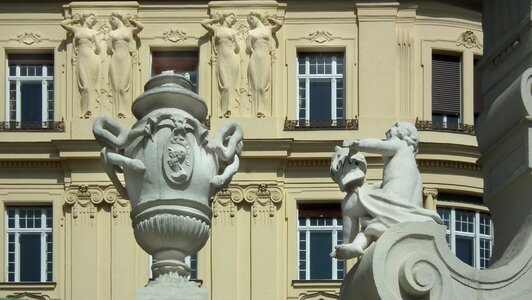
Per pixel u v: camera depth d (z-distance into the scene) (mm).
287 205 44031
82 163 44094
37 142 44125
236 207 43906
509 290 17594
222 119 44625
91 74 44812
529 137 18156
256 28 44938
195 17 45125
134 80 44875
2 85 44812
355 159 17781
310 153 44188
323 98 44906
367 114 44719
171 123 18266
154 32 45062
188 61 45094
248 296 43562
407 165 17875
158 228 18094
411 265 17188
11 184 44156
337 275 43781
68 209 44031
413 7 45125
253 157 44031
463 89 44906
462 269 17469
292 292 43594
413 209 17562
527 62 18562
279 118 44625
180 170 18156
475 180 44281
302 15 45219
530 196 18203
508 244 18469
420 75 44938
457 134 44312
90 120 44531
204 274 43594
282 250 43844
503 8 19125
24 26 45125
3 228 44000
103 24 45062
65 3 45281
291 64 45000
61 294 43594
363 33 45125
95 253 43719
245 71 44875
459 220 44125
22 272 43844
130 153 18344
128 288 43625
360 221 17688
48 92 44906
